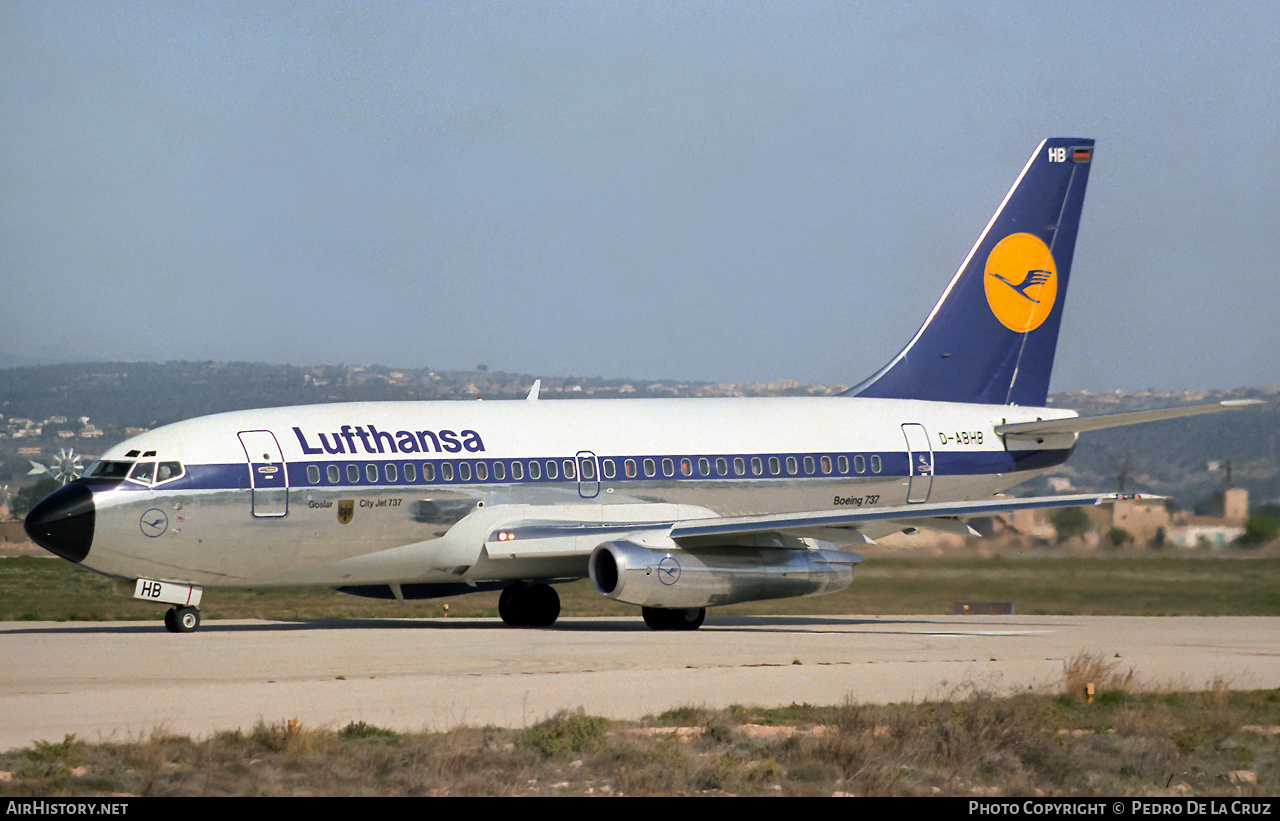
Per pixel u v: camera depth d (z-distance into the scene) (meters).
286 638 109.56
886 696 78.50
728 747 62.09
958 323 154.88
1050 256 158.50
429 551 122.31
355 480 118.19
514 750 59.75
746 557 125.38
